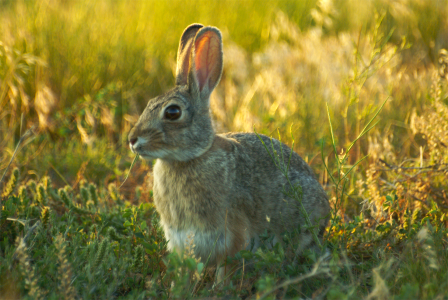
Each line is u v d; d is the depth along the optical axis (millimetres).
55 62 13320
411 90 13172
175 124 6547
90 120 11312
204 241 6750
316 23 19297
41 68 12992
